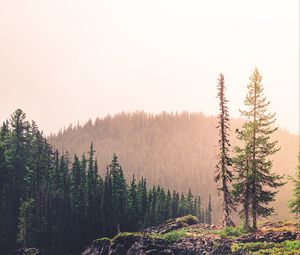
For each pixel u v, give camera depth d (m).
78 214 84.56
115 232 88.44
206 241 45.34
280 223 47.06
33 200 76.44
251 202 47.09
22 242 74.06
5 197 77.00
